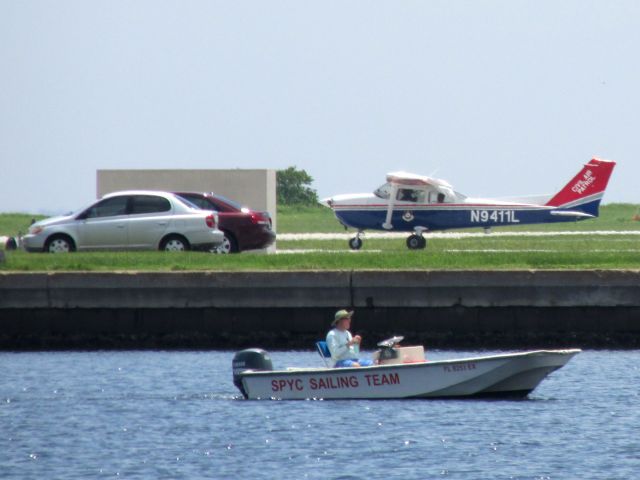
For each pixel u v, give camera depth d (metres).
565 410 87.19
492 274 118.56
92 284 120.56
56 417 86.50
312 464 72.81
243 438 79.44
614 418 84.44
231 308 120.44
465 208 194.75
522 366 90.12
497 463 72.62
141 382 100.75
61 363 111.31
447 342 119.00
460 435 79.50
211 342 120.75
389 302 118.88
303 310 120.31
